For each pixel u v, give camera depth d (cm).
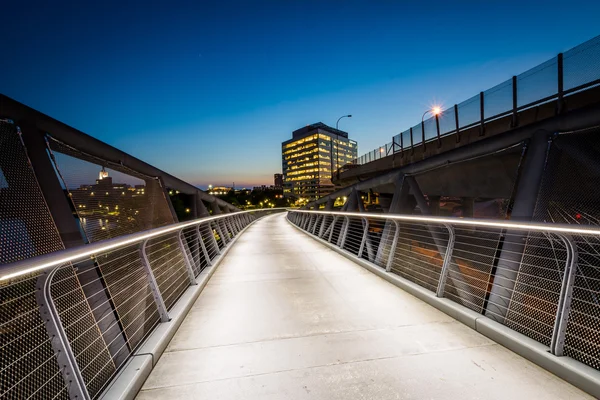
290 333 345
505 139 829
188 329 360
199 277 571
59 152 527
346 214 892
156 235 396
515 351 292
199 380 253
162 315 350
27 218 390
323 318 390
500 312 358
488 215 2378
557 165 665
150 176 912
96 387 241
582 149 646
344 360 283
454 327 356
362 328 356
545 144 693
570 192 632
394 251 597
